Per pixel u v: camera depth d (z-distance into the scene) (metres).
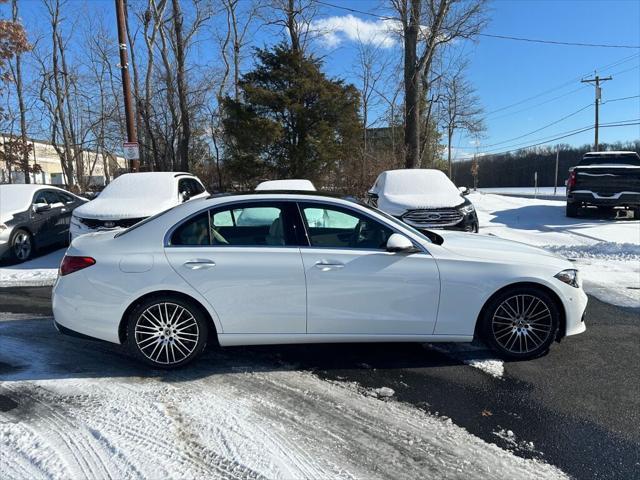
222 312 4.01
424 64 19.70
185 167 22.88
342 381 3.93
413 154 19.06
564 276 4.25
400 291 4.07
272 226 4.15
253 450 2.93
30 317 5.72
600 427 3.23
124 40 13.17
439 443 3.04
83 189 28.91
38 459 2.83
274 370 4.15
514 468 2.79
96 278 3.97
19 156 26.84
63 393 3.70
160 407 3.47
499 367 4.18
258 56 20.19
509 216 16.00
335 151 19.89
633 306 5.98
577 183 14.56
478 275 4.13
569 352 4.50
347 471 2.74
